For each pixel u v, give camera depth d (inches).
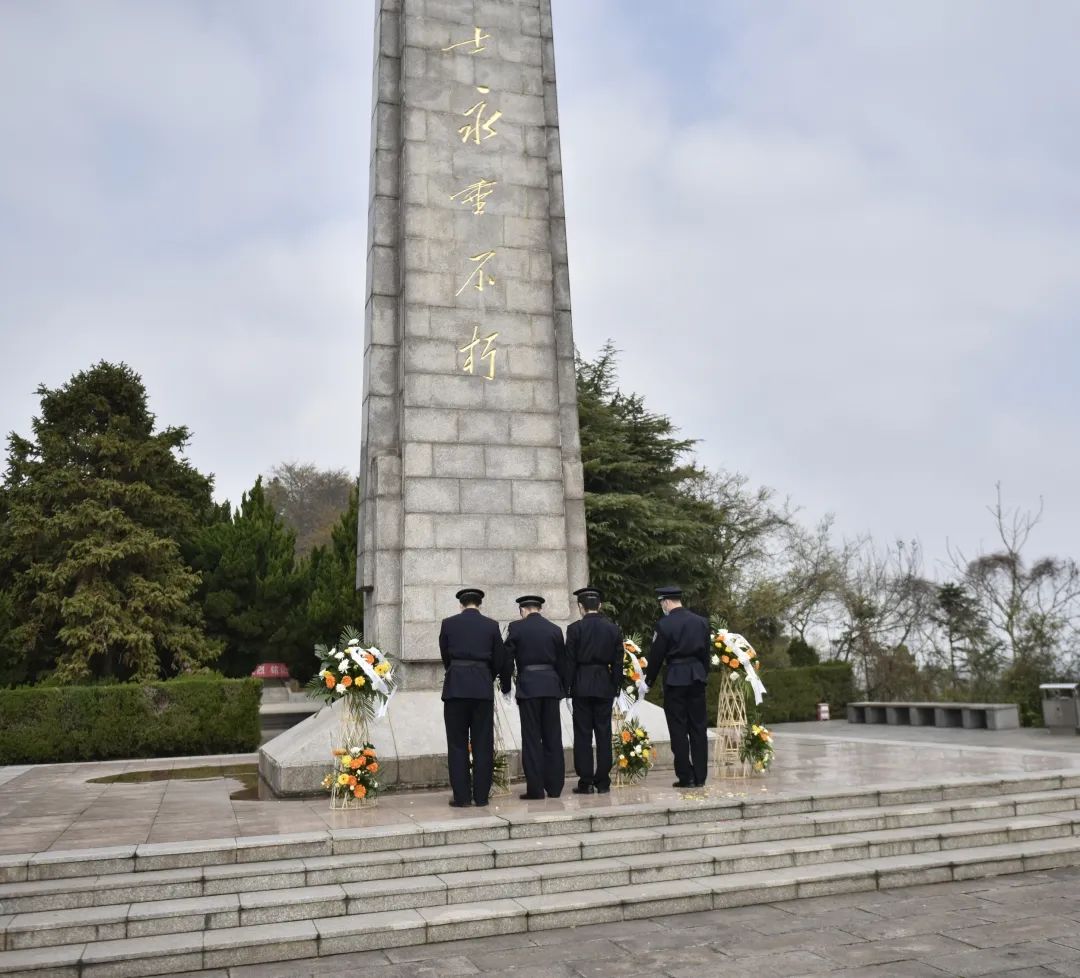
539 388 482.9
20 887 245.0
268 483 2084.2
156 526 1079.6
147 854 261.6
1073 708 684.7
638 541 923.4
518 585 460.4
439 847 283.3
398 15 510.6
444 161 489.4
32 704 629.6
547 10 534.3
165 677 1040.2
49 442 1026.1
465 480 461.4
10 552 989.2
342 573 1075.3
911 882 286.5
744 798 323.6
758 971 213.3
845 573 1409.9
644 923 252.8
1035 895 273.3
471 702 343.9
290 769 378.6
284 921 242.2
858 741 608.1
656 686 863.7
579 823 300.7
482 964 222.4
